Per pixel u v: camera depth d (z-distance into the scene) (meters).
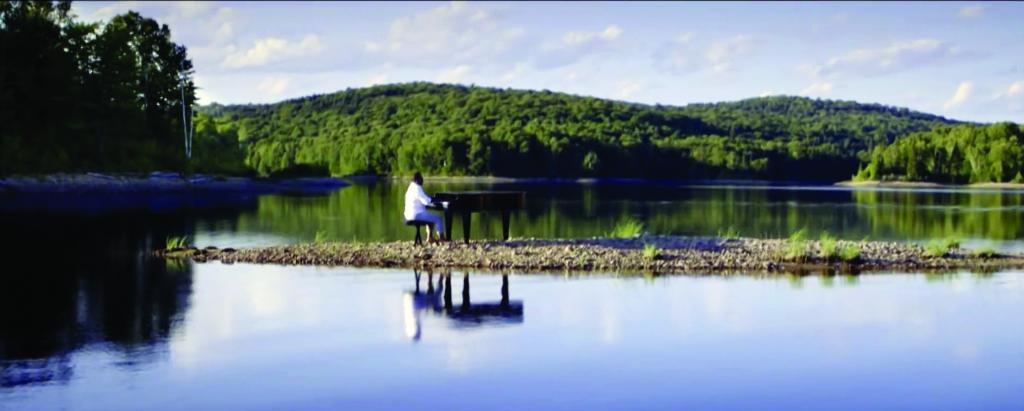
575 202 61.78
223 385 9.56
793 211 51.09
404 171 168.25
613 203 60.50
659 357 10.79
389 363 10.49
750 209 53.41
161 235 28.78
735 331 12.29
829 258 20.09
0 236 27.67
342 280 17.22
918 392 9.36
